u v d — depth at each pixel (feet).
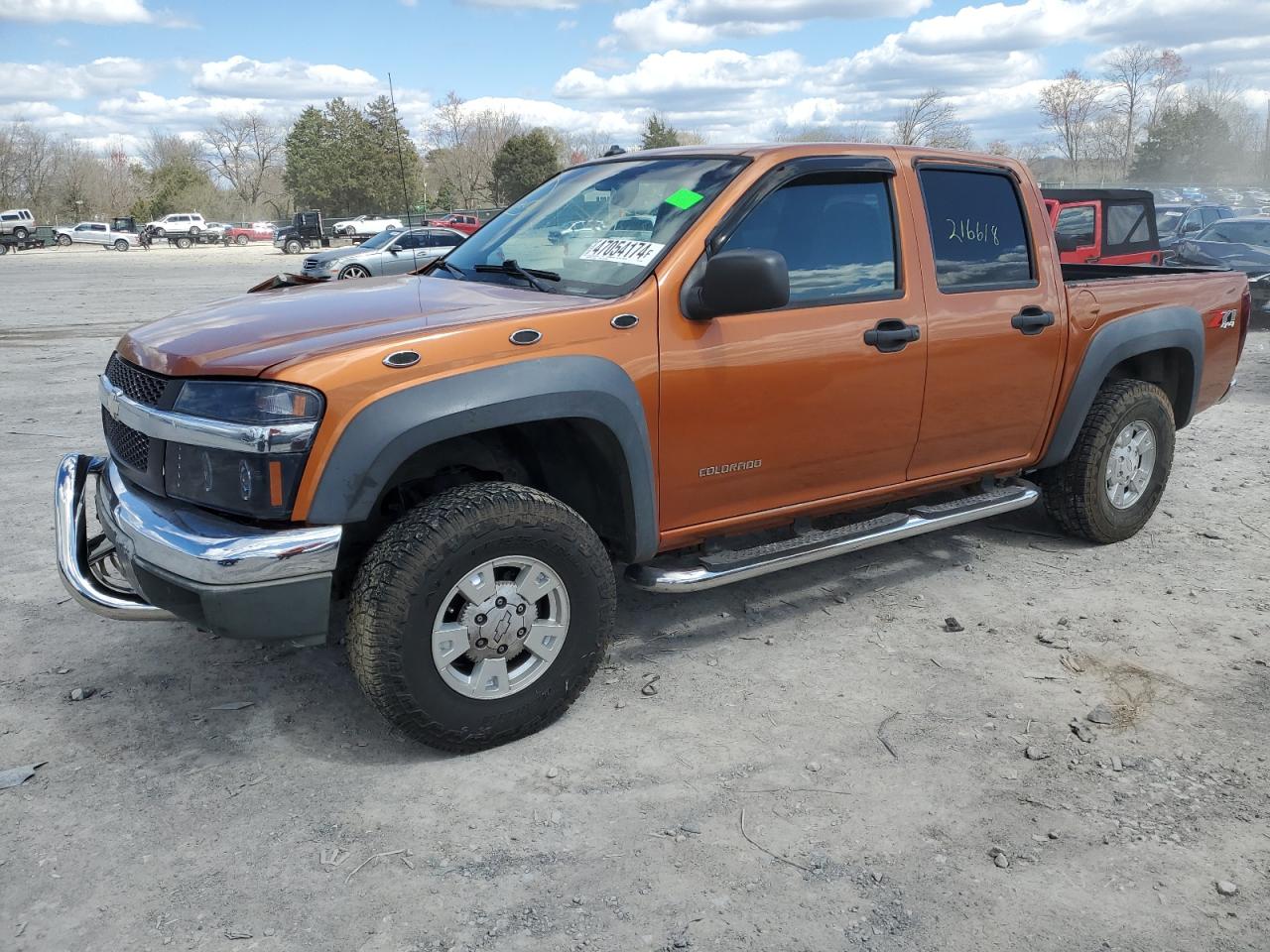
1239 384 33.12
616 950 8.30
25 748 11.17
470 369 10.28
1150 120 268.21
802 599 15.38
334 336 10.32
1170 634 14.24
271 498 9.72
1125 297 16.57
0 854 9.39
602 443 11.36
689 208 12.23
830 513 13.98
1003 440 15.42
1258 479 22.16
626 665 13.21
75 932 8.43
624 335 11.27
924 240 13.91
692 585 12.18
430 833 9.77
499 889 9.02
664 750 11.23
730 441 12.30
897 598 15.46
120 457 11.30
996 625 14.52
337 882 9.09
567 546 11.00
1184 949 8.37
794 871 9.26
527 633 11.03
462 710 10.75
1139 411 17.10
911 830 9.86
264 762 10.95
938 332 13.87
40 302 66.64
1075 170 271.28
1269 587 15.93
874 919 8.66
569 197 14.05
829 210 13.12
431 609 10.28
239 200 361.10
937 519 14.58
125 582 12.72
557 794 10.40
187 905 8.77
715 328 11.91
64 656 13.30
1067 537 18.13
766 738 11.49
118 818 9.95
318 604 10.01
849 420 13.28
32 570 16.20
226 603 9.71
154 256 156.46
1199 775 10.79
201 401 9.96
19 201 328.08
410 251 72.28
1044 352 15.30
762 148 13.01
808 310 12.64
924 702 12.31
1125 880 9.18
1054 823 9.97
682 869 9.28
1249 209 158.10
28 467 22.24
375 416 9.82
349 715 11.91
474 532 10.34
